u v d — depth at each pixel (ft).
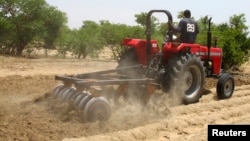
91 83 21.70
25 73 43.52
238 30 59.52
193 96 28.14
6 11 70.74
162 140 19.94
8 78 37.52
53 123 20.79
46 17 75.61
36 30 71.10
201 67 28.22
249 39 60.85
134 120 22.52
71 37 76.69
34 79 37.58
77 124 20.68
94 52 77.36
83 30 81.82
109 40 74.38
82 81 21.65
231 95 31.27
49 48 80.89
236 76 47.98
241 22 64.13
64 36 77.46
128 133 20.08
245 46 60.59
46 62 58.59
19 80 36.60
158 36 71.46
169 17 27.48
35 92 30.58
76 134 19.36
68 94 23.03
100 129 20.36
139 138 19.97
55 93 24.35
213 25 59.11
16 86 33.19
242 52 57.52
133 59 29.25
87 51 76.38
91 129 20.16
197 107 26.86
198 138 20.26
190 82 28.32
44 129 19.74
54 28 80.38
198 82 28.55
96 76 25.80
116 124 21.35
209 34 30.53
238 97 31.83
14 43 71.56
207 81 39.88
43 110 23.21
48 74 42.80
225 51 54.49
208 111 26.53
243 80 41.98
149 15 27.43
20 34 70.74
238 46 56.13
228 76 30.50
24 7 71.26
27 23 70.44
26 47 75.20
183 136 20.75
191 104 27.89
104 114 21.52
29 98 27.58
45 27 75.72
